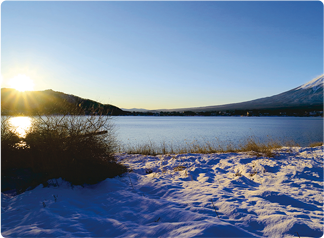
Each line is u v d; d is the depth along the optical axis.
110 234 3.01
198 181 6.30
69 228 3.19
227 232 2.77
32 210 3.91
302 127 60.56
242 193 5.02
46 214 3.66
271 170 7.56
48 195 4.69
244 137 31.92
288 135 35.34
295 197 4.74
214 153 11.40
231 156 10.40
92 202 4.51
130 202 4.28
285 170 7.34
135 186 5.59
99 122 6.28
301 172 6.97
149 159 10.02
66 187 5.25
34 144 5.80
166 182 5.79
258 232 3.04
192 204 4.10
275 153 10.57
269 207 4.00
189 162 9.20
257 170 7.54
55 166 5.66
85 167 5.70
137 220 3.47
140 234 2.89
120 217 3.64
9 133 5.79
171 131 48.59
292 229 2.99
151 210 3.87
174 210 3.67
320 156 9.67
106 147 6.33
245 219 3.38
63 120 6.02
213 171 7.68
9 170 5.53
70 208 4.04
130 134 40.25
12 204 4.29
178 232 2.83
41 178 5.48
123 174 6.63
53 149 5.63
